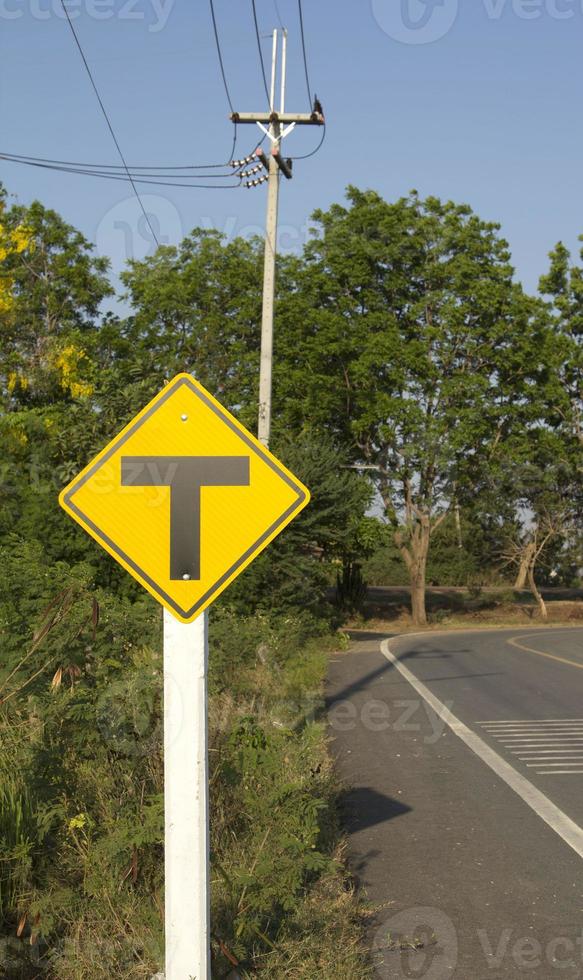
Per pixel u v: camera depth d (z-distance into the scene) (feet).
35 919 14.90
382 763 32.71
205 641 12.46
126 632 28.60
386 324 139.33
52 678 19.63
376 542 134.62
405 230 142.31
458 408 142.82
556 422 164.76
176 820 12.24
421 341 140.97
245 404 121.70
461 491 154.61
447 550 230.48
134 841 15.40
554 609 175.83
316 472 80.48
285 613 73.92
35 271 124.06
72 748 17.84
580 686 56.03
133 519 12.60
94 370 96.63
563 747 35.76
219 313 130.41
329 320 134.21
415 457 141.59
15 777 17.16
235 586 70.13
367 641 102.27
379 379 139.95
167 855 12.23
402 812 26.27
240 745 19.39
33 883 15.62
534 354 145.38
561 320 169.48
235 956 14.10
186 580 12.53
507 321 146.41
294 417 133.28
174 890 12.19
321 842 21.76
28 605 27.07
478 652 84.12
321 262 140.05
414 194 144.77
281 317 133.59
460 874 21.13
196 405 12.69
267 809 18.20
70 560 52.54
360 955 16.22
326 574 83.10
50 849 16.19
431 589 213.87
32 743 17.63
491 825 25.07
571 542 167.43
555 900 19.54
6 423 70.08
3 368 97.60
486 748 35.58
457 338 143.43
